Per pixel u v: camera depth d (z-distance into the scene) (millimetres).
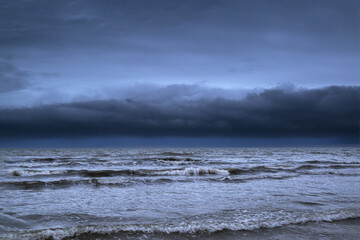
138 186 14664
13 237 6316
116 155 44125
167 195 12188
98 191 13195
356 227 7637
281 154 52688
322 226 7684
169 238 6707
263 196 11930
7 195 11977
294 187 14266
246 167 24828
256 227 7539
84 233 6852
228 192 12852
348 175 19516
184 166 26438
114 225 7379
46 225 7691
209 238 6746
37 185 14328
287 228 7512
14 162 29703
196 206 10102
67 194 12375
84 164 27312
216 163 29734
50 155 43656
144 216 8719
